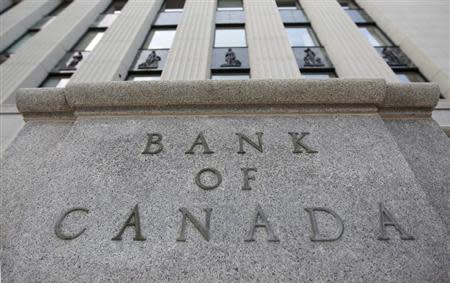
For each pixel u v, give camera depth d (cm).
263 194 296
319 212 281
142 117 380
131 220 279
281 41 944
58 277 246
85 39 1145
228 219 277
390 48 1015
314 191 297
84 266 251
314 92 373
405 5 1162
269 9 1147
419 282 237
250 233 266
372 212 279
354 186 301
